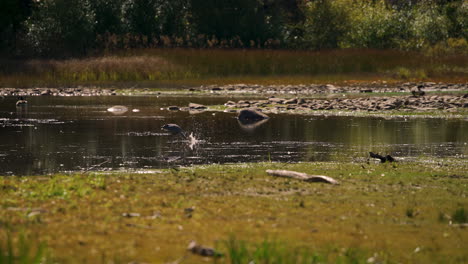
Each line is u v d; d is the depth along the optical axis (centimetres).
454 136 4875
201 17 15550
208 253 1666
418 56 12569
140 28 15238
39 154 4078
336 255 1762
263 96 8756
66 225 1972
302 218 2227
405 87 9738
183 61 12069
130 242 1773
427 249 1883
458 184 3003
